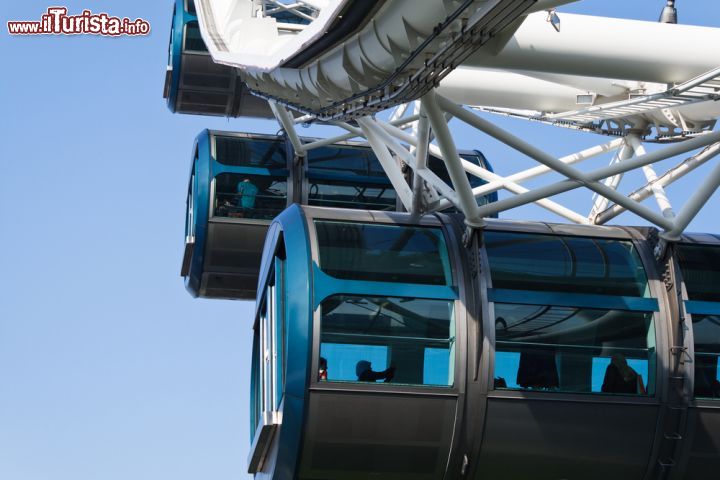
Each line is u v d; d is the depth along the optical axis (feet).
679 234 104.01
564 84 123.85
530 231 105.60
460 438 98.53
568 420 99.66
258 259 153.48
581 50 99.30
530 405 98.89
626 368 100.89
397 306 98.53
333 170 156.04
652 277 103.65
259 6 141.08
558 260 103.45
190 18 179.32
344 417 96.78
